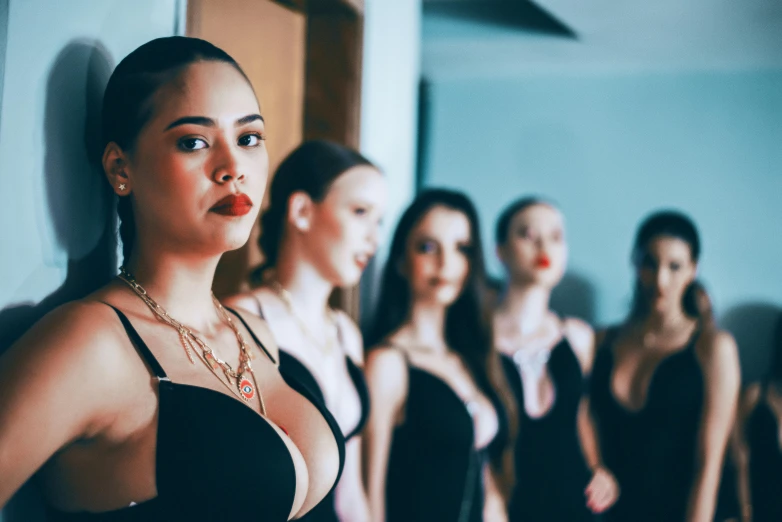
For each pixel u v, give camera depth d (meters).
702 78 4.32
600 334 3.39
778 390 3.35
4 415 0.90
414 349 2.39
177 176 1.07
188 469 1.00
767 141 4.23
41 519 1.14
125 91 1.08
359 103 2.60
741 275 4.25
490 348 2.49
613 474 3.16
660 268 3.16
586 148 4.45
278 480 1.07
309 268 1.96
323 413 1.29
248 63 2.32
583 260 4.43
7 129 1.06
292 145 2.57
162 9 1.44
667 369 3.10
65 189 1.19
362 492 2.07
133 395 1.01
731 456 3.45
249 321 1.38
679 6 3.39
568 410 2.82
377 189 2.01
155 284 1.13
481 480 2.43
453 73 4.63
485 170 4.59
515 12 4.13
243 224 1.11
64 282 1.19
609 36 3.88
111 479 1.00
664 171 4.36
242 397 1.15
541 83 4.52
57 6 1.15
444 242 2.38
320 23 2.60
